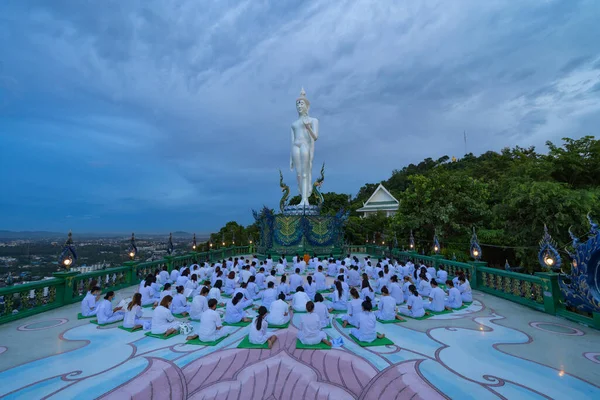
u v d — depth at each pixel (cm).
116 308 972
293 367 644
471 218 2594
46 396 539
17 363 668
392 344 766
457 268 1584
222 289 1409
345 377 602
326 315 895
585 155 2194
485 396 531
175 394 546
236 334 848
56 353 720
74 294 1223
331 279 1714
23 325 927
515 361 669
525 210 1973
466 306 1136
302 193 2698
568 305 984
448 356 695
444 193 2564
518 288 1179
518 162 2795
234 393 548
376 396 536
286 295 1212
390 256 2450
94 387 568
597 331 855
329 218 2538
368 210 4944
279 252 2402
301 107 2683
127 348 749
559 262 996
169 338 816
